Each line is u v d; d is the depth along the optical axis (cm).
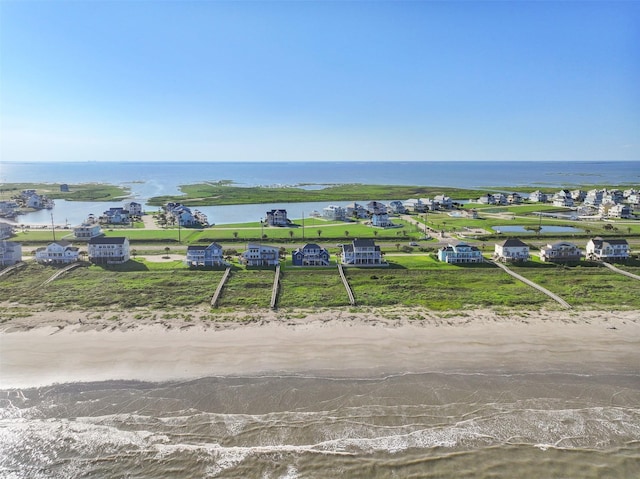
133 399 5028
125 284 8475
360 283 8725
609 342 6456
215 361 5819
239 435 4478
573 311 7500
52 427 4581
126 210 18550
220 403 4969
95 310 7344
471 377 5528
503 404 5006
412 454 4234
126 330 6631
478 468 4069
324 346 6238
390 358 5950
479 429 4588
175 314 7200
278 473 4003
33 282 8606
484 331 6744
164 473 4006
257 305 7606
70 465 4100
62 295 7931
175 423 4644
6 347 6094
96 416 4747
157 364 5728
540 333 6706
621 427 4641
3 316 7062
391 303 7775
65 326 6750
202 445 4338
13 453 4241
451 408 4919
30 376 5431
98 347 6128
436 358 5966
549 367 5788
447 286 8562
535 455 4238
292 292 8225
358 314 7294
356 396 5112
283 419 4716
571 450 4303
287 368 5681
